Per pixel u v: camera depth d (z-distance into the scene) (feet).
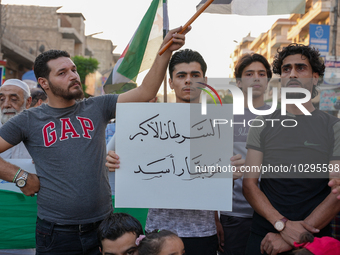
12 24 84.89
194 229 5.80
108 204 6.38
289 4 7.80
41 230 5.96
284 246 5.01
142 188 5.71
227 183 5.57
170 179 5.68
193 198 5.60
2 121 9.48
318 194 5.25
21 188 5.95
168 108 5.75
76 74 6.26
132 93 6.56
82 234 5.91
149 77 6.33
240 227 7.23
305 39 64.95
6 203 8.36
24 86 9.89
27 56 69.15
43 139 5.99
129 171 5.75
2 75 25.82
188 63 6.37
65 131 6.07
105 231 5.64
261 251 5.27
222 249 7.55
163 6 9.20
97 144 6.24
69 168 5.90
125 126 5.81
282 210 5.26
